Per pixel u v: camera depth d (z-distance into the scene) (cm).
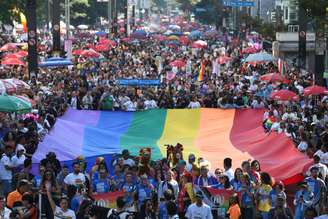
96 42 15862
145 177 3594
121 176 3725
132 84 7088
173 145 4338
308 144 4681
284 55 11800
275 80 7162
